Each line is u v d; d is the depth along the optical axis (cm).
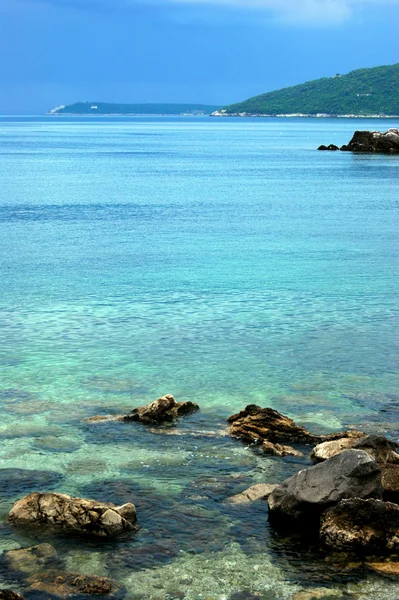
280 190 9181
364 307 3400
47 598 1366
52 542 1533
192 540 1550
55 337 2928
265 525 1608
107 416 2173
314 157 15488
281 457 1923
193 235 5634
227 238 5488
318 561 1487
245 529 1591
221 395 2353
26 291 3709
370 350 2781
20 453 1938
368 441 1816
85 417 2178
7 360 2658
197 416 2191
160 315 3253
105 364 2623
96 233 5716
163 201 7988
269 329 3044
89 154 17212
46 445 1988
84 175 11450
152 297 3584
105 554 1497
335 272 4200
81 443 2003
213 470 1856
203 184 10025
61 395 2347
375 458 1783
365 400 2317
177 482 1791
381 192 8850
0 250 4906
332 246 5106
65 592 1382
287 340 2898
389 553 1513
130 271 4225
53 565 1461
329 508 1584
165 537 1558
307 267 4347
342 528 1535
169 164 13975
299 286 3831
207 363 2638
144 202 7888
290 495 1627
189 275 4112
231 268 4312
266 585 1412
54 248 5006
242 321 3161
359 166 12912
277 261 4544
